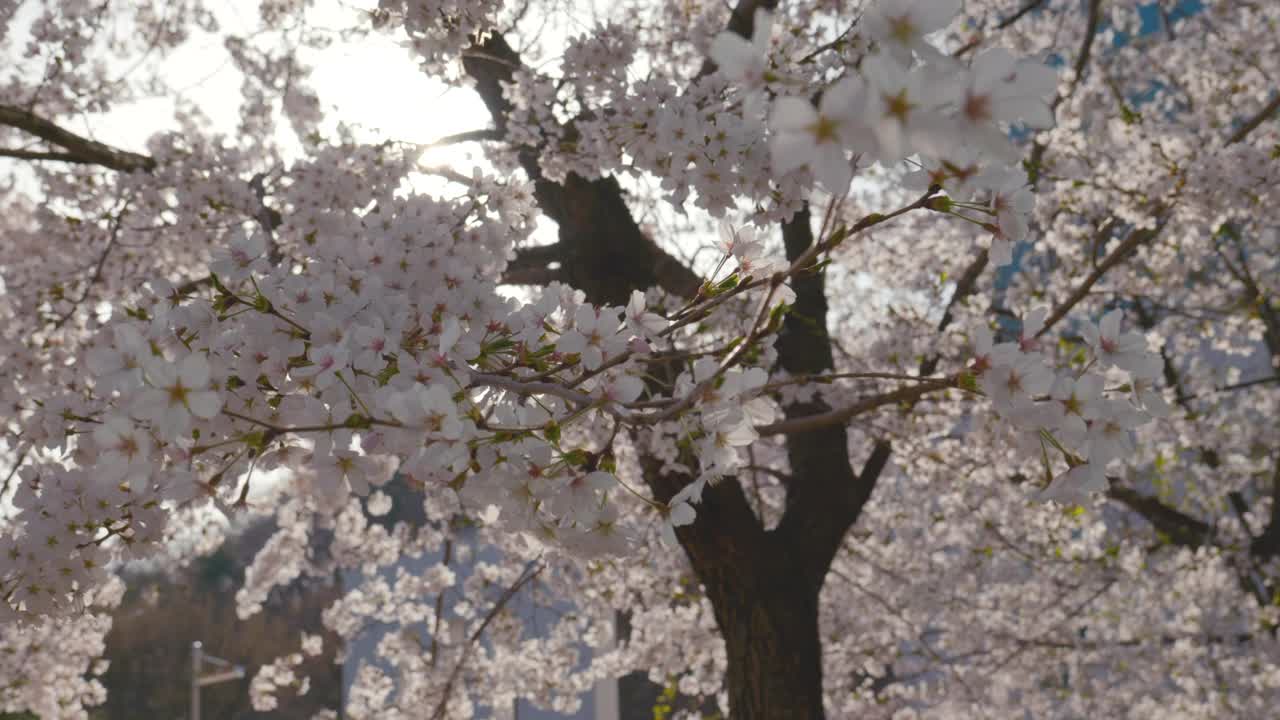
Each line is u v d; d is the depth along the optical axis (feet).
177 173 13.30
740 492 17.17
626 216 17.67
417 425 4.69
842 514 18.16
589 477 4.89
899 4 3.33
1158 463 26.73
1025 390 4.74
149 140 14.06
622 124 8.93
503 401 5.49
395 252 6.78
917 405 17.67
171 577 79.15
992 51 3.01
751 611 16.80
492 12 10.85
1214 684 23.00
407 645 21.84
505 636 21.43
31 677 18.75
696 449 5.06
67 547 6.18
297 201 11.76
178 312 5.49
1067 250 20.40
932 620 25.46
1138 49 25.34
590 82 10.96
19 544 6.14
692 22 15.97
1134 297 23.18
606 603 21.75
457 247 7.59
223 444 4.97
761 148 7.32
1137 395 4.83
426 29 10.87
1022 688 25.07
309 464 5.63
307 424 5.16
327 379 5.14
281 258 12.27
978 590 25.40
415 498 32.45
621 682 32.99
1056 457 5.02
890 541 25.46
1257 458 27.63
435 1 10.64
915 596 23.71
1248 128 17.11
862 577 23.85
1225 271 27.32
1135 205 17.19
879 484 25.68
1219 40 23.27
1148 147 17.43
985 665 24.18
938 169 3.83
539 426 4.84
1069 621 24.44
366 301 5.94
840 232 4.66
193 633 82.17
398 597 22.45
